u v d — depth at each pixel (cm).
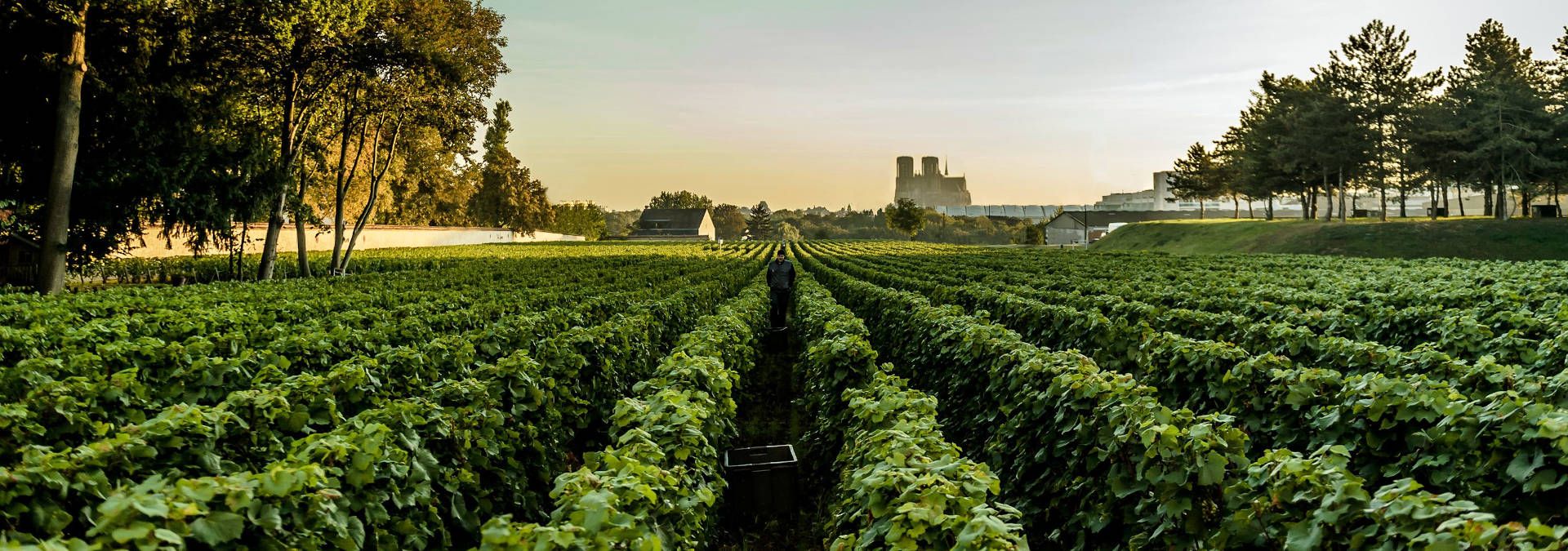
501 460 626
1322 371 598
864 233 19300
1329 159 6172
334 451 413
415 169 7900
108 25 2231
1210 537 444
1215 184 9731
